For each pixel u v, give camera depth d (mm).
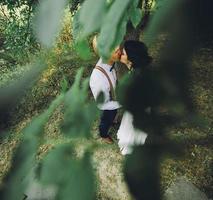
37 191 516
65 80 626
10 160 554
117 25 486
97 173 535
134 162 510
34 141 563
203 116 543
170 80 505
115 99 536
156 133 528
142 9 513
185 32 486
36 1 519
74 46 572
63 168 525
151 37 497
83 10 505
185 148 536
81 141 554
